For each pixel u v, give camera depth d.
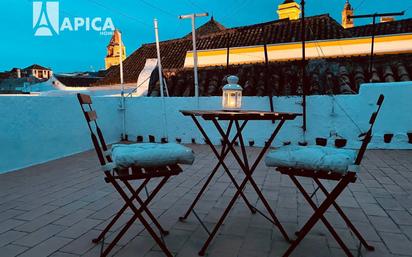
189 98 7.50
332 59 8.12
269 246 2.39
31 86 23.41
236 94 3.03
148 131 7.88
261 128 6.98
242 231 2.66
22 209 3.18
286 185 4.01
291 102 6.72
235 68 8.84
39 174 4.71
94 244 2.41
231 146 2.54
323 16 11.30
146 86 10.62
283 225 2.77
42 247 2.37
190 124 7.53
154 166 2.14
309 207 3.21
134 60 16.81
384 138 6.27
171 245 2.41
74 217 2.96
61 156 6.08
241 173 4.68
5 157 4.89
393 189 3.79
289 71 7.91
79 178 4.46
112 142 7.74
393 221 2.82
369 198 3.46
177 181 4.23
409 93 6.10
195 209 3.17
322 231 2.64
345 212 3.05
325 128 6.56
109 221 2.86
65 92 14.62
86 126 6.82
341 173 1.97
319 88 7.00
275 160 2.21
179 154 2.18
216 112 2.50
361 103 6.33
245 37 11.83
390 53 7.83
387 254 2.25
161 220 2.89
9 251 2.30
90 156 6.16
